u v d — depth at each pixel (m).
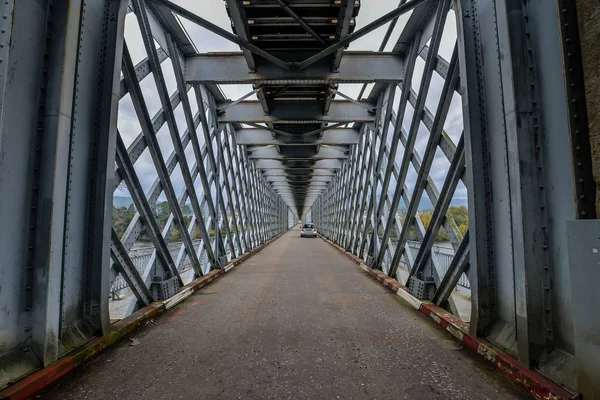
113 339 3.63
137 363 3.12
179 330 4.15
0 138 2.36
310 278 8.26
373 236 9.67
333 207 22.91
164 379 2.79
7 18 2.35
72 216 3.19
